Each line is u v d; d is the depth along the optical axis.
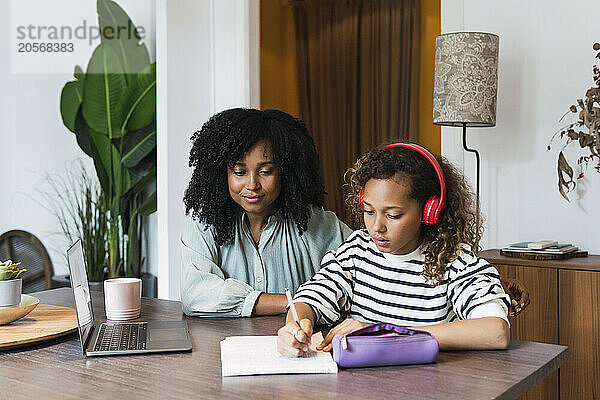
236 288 1.63
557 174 2.92
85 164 4.16
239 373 1.13
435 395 1.02
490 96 2.67
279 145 1.64
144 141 3.97
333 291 1.43
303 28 3.86
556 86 2.92
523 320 2.54
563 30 2.90
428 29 3.46
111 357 1.28
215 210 1.70
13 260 3.94
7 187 4.20
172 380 1.12
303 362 1.16
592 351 2.40
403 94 3.54
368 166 1.31
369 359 1.16
